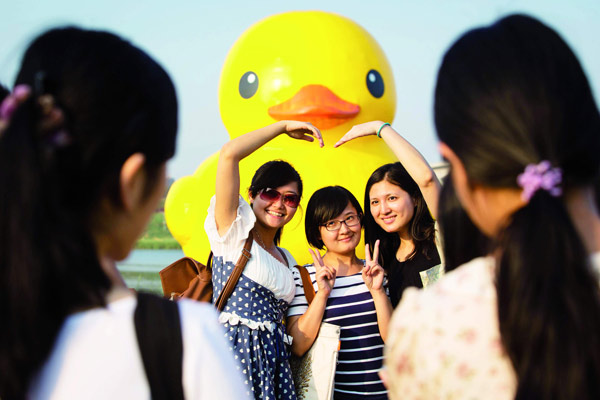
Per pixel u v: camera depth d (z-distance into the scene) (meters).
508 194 1.07
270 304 3.12
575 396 0.92
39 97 0.98
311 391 3.06
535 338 0.94
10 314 0.92
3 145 0.95
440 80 1.14
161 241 15.05
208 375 1.04
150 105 1.07
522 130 1.02
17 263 0.91
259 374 2.93
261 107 5.55
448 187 1.41
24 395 0.96
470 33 1.14
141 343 1.02
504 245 1.02
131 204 1.07
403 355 1.07
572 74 1.05
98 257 1.04
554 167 1.02
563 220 0.99
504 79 1.04
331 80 5.47
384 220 3.41
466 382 1.00
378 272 3.20
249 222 3.13
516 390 0.96
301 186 3.54
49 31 1.07
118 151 1.02
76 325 1.00
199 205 5.54
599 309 0.96
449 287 1.10
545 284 0.95
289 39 5.61
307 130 3.34
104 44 1.06
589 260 0.99
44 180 0.94
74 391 0.98
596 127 1.05
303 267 3.41
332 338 3.09
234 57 5.95
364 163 5.54
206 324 1.10
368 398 3.14
